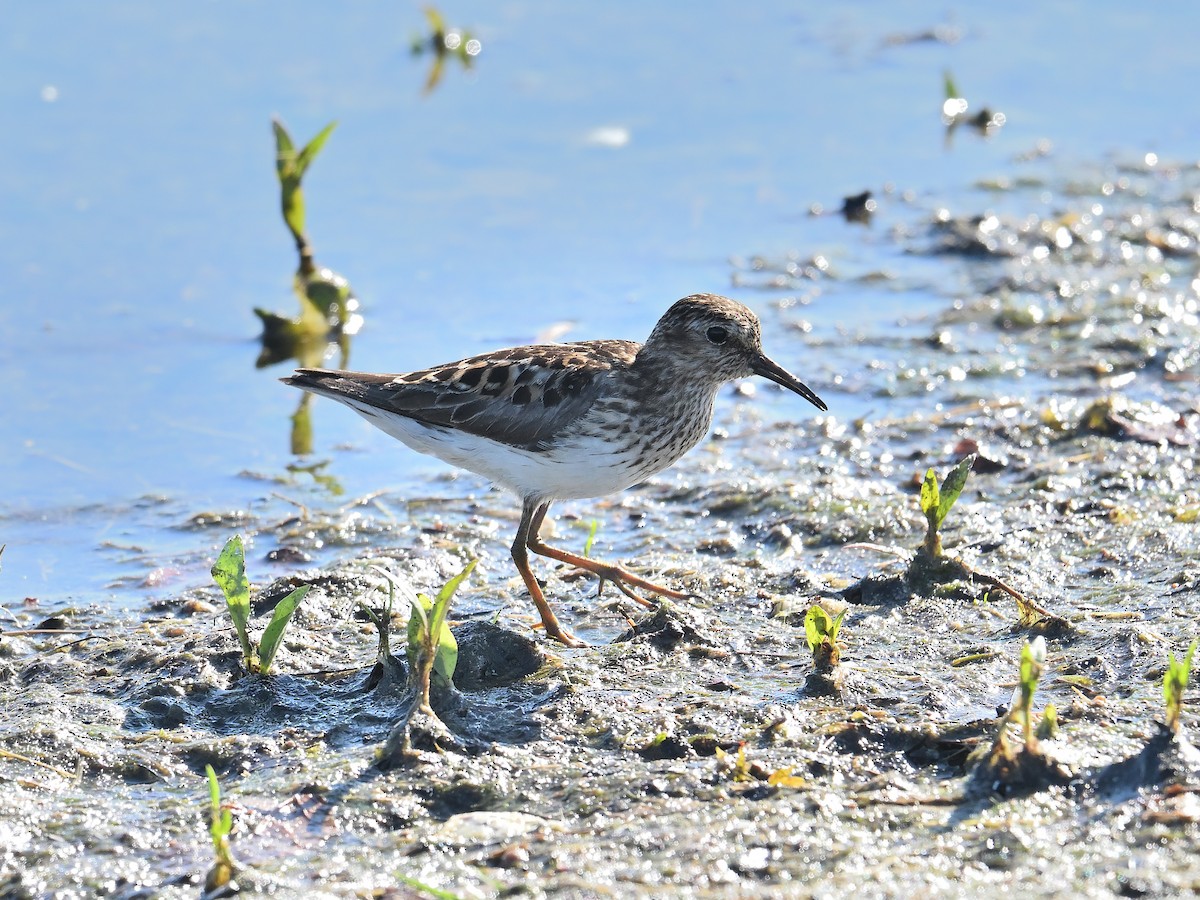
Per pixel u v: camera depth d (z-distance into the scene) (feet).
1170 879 24.45
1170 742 27.76
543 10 89.66
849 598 38.73
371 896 25.89
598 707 32.60
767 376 41.91
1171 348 54.80
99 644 37.81
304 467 50.42
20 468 49.52
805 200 69.67
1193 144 73.20
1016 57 83.76
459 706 32.37
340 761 30.78
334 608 39.29
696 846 26.71
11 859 27.84
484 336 57.82
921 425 50.78
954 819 27.09
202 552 44.50
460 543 44.57
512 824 28.02
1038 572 39.34
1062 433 48.98
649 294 61.26
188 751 31.68
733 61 83.35
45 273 62.28
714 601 39.27
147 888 26.89
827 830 27.02
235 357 57.67
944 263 63.72
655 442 40.55
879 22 88.84
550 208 68.80
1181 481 44.91
